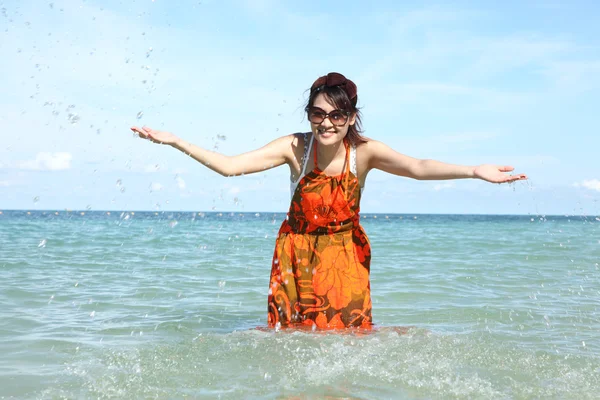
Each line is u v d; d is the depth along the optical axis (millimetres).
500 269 6707
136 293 4711
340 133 2967
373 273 6250
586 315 3787
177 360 2398
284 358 2414
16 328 3217
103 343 2842
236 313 3922
